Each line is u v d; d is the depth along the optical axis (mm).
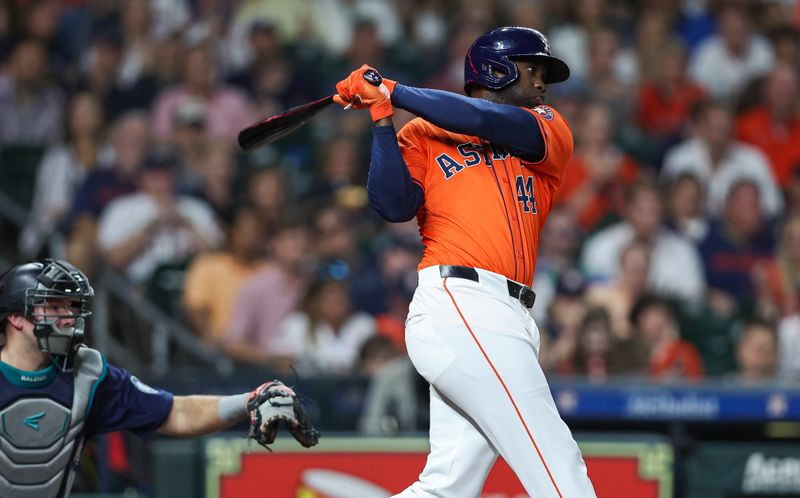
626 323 30625
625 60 40875
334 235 31812
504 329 13125
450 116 13219
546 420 13023
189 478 20578
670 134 38344
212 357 29203
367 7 41469
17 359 13266
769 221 36750
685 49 42219
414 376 25297
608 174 35938
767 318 31078
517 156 13898
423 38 41594
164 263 31500
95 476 21719
